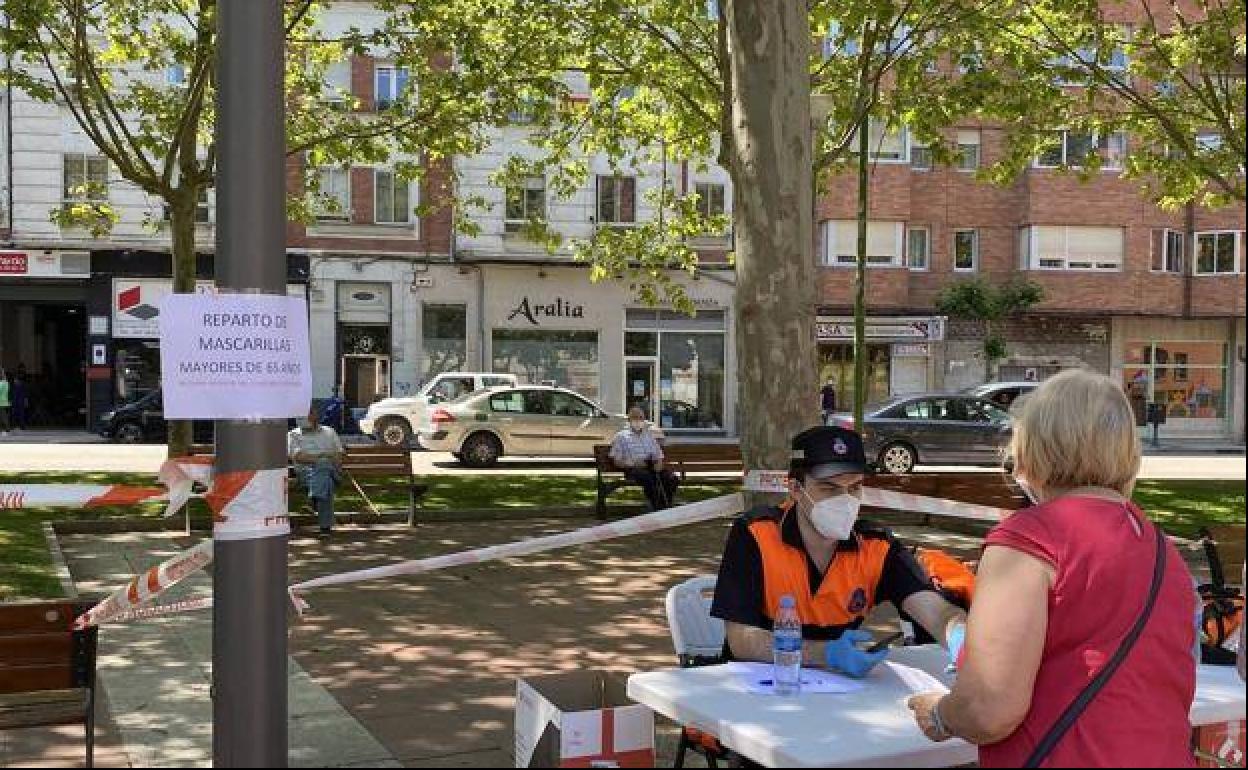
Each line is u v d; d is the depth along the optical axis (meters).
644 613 8.04
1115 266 33.56
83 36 14.05
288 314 3.46
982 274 33.56
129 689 5.75
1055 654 2.52
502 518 13.19
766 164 6.11
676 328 32.31
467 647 6.94
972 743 2.71
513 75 15.03
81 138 28.41
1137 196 33.41
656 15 15.01
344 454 12.44
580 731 3.37
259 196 3.41
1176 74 15.70
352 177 30.02
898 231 32.41
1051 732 2.46
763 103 6.09
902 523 13.27
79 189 19.59
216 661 3.40
